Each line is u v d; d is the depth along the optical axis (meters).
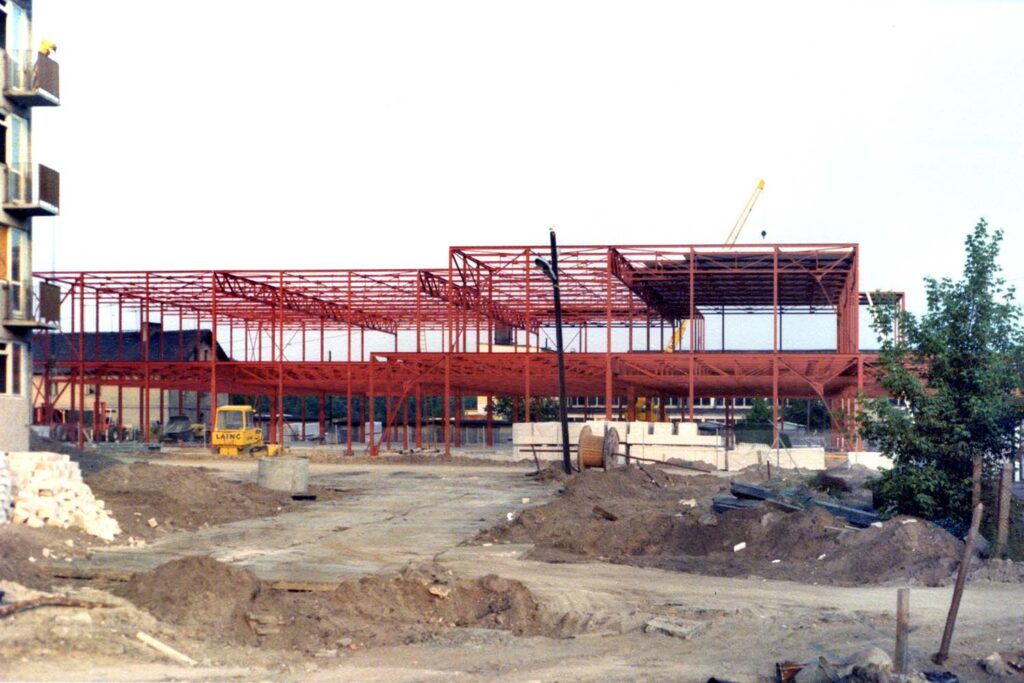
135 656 13.35
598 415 101.56
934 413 22.78
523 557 22.30
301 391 78.38
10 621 13.73
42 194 27.67
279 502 31.92
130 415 90.75
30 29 28.09
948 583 18.44
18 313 27.41
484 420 90.88
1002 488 20.27
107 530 23.00
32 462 22.44
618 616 16.47
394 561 21.11
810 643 14.65
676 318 73.88
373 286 62.69
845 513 22.95
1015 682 12.49
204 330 87.69
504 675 13.15
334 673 13.25
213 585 16.02
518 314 74.06
